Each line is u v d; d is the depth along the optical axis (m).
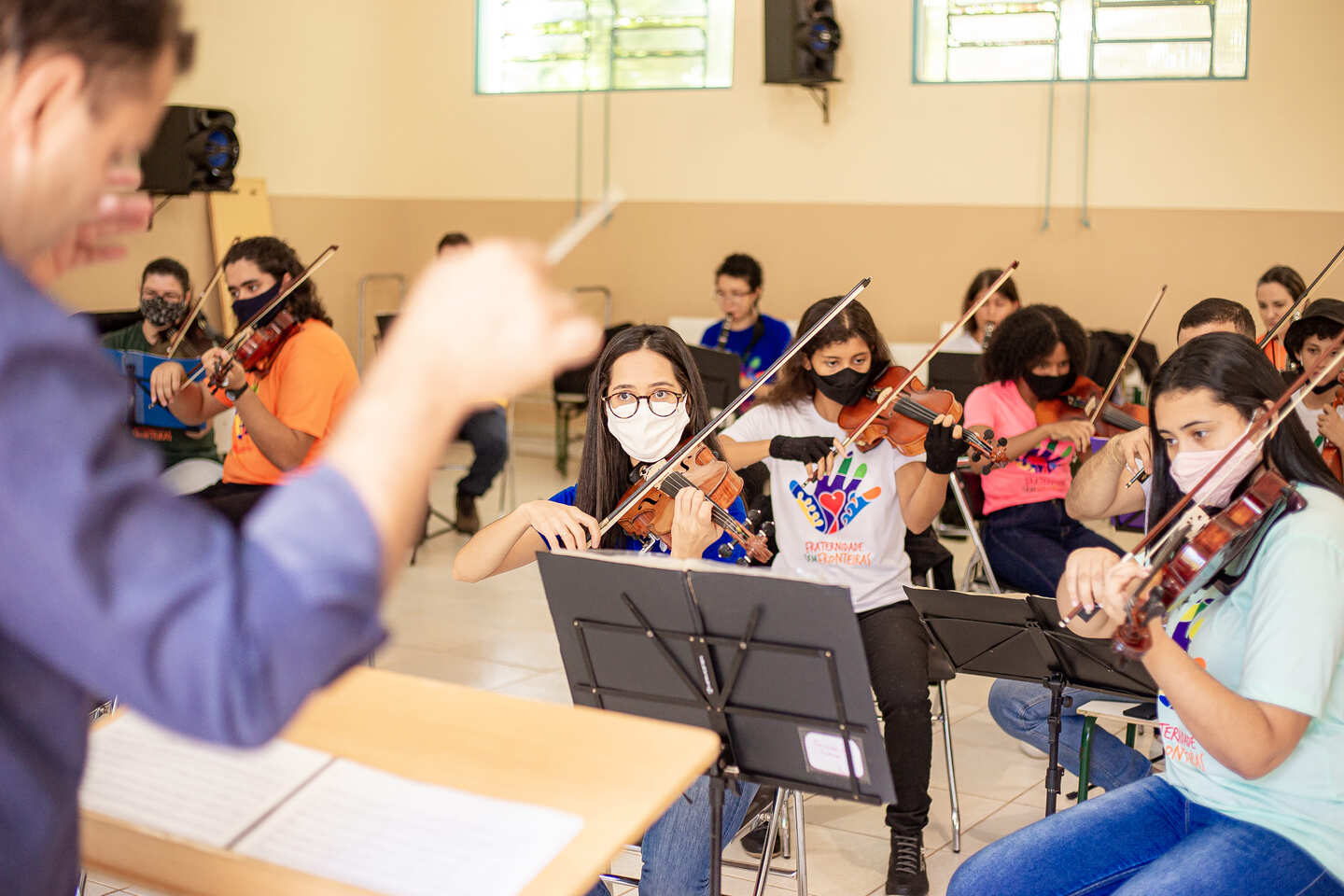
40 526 0.56
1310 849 1.67
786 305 7.22
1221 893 1.63
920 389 3.07
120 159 0.67
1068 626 1.92
